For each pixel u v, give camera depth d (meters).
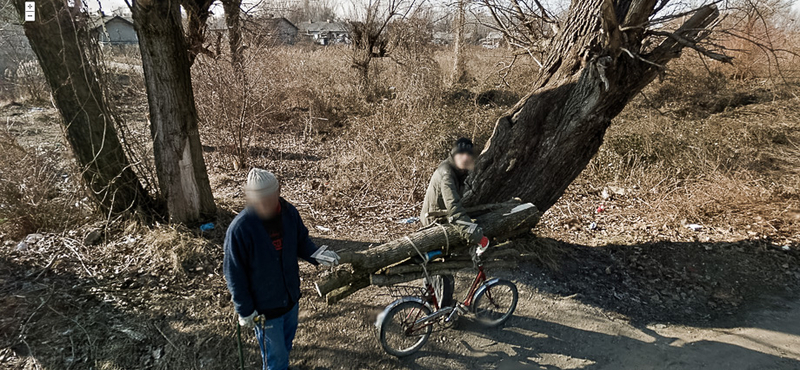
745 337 3.73
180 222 4.69
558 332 3.76
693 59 12.41
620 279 4.49
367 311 3.86
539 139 4.21
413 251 3.22
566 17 4.36
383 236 5.27
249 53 8.49
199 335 3.39
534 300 4.12
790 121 9.11
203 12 5.52
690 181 6.83
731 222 5.53
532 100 4.26
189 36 5.19
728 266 4.68
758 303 4.18
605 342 3.67
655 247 5.02
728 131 8.38
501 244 3.76
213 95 8.19
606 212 6.11
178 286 3.90
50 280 3.81
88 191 4.68
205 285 3.95
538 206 4.49
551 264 4.58
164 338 3.35
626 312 4.04
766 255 4.84
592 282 4.43
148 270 4.06
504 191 4.30
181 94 4.40
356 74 12.95
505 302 3.73
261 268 2.43
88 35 4.23
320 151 9.08
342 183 6.89
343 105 11.79
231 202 5.66
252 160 8.17
